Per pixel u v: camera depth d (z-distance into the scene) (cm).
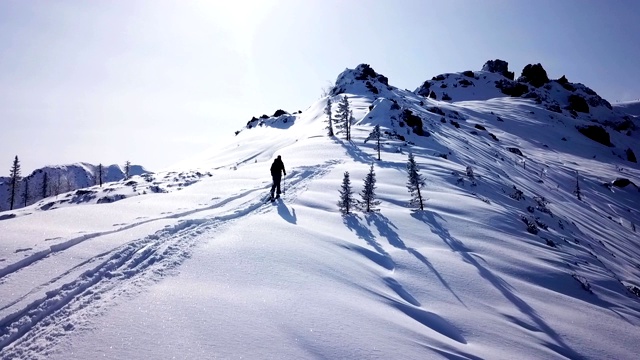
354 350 528
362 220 1440
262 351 483
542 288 1050
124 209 1238
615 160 10006
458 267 1061
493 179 3192
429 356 564
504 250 1293
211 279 686
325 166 2608
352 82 10188
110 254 769
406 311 757
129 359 439
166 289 628
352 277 845
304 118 9312
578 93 17275
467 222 1533
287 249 909
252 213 1334
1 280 630
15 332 496
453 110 10844
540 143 9850
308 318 590
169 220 1063
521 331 787
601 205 5450
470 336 723
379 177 2267
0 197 9319
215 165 6531
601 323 905
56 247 789
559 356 708
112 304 570
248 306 598
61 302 582
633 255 3009
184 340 485
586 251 1730
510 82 16162
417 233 1350
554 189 4956
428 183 2230
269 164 2984
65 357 443
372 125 5153
